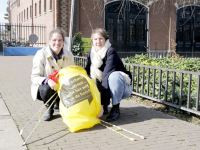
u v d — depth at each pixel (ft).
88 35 57.98
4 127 11.37
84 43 40.24
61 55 12.74
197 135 10.93
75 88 11.06
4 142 9.72
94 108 11.52
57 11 55.62
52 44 12.32
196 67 21.57
